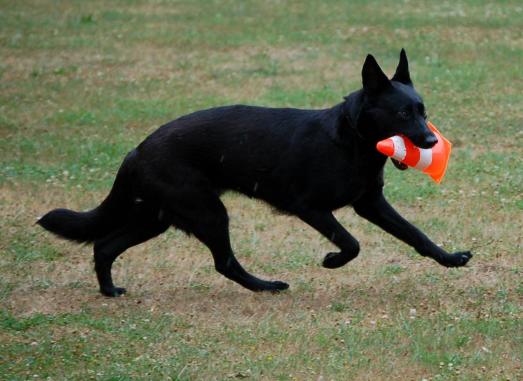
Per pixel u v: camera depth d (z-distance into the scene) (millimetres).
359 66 24969
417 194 15172
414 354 9203
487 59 25391
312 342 9570
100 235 11250
